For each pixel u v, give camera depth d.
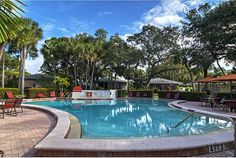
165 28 33.16
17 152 5.22
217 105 15.38
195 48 24.94
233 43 21.23
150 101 24.14
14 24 2.48
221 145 5.46
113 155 4.83
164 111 15.88
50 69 38.38
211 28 22.16
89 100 25.23
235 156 4.64
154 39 33.25
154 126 10.30
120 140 5.43
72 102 22.72
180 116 13.41
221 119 10.97
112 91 27.64
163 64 36.97
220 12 21.44
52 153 4.88
